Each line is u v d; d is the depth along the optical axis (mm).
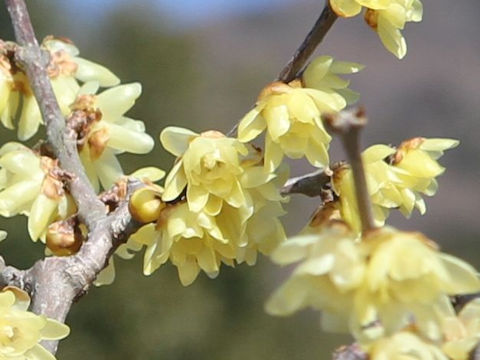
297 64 624
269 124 605
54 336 596
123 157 1604
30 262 1493
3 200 636
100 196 644
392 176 628
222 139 609
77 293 612
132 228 618
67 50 690
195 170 604
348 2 621
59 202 640
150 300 1620
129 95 666
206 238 618
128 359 1608
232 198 608
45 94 656
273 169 608
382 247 505
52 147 650
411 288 512
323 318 517
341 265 502
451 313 524
